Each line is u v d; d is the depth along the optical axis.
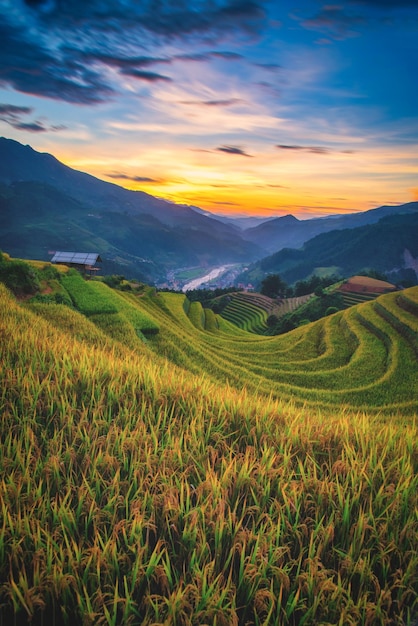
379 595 3.80
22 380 6.84
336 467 5.42
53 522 4.07
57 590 3.33
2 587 3.37
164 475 4.83
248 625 3.63
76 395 6.80
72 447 5.16
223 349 34.81
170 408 7.08
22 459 4.86
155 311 44.84
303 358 34.38
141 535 3.93
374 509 4.79
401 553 4.18
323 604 3.63
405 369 25.97
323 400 21.69
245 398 8.13
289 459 5.69
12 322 11.45
